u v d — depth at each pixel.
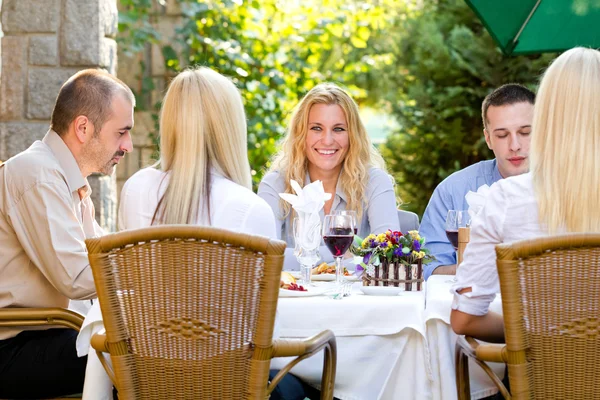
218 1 9.08
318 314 2.97
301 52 10.15
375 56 12.76
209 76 3.15
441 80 13.12
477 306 2.73
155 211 3.05
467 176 4.64
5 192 3.45
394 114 13.55
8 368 3.32
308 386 3.12
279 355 2.60
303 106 4.54
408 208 13.48
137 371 2.62
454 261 4.55
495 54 12.49
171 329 2.58
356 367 2.98
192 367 2.59
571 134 2.62
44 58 5.98
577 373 2.48
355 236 3.46
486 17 5.63
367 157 4.60
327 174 4.56
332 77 10.78
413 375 2.96
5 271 3.48
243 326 2.56
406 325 2.93
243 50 9.34
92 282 3.41
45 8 5.97
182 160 3.06
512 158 4.36
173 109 3.10
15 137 5.98
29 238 3.43
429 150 13.28
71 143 3.63
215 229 2.50
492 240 2.71
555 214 2.63
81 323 3.31
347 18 10.52
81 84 3.62
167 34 8.81
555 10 5.55
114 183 6.23
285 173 4.59
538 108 2.68
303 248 3.39
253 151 9.39
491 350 2.54
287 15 10.01
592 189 2.60
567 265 2.44
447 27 13.21
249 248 2.51
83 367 3.30
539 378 2.49
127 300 2.58
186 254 2.55
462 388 2.83
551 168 2.64
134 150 8.51
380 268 3.39
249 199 3.00
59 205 3.44
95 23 5.99
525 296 2.46
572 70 2.63
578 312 2.46
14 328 3.36
